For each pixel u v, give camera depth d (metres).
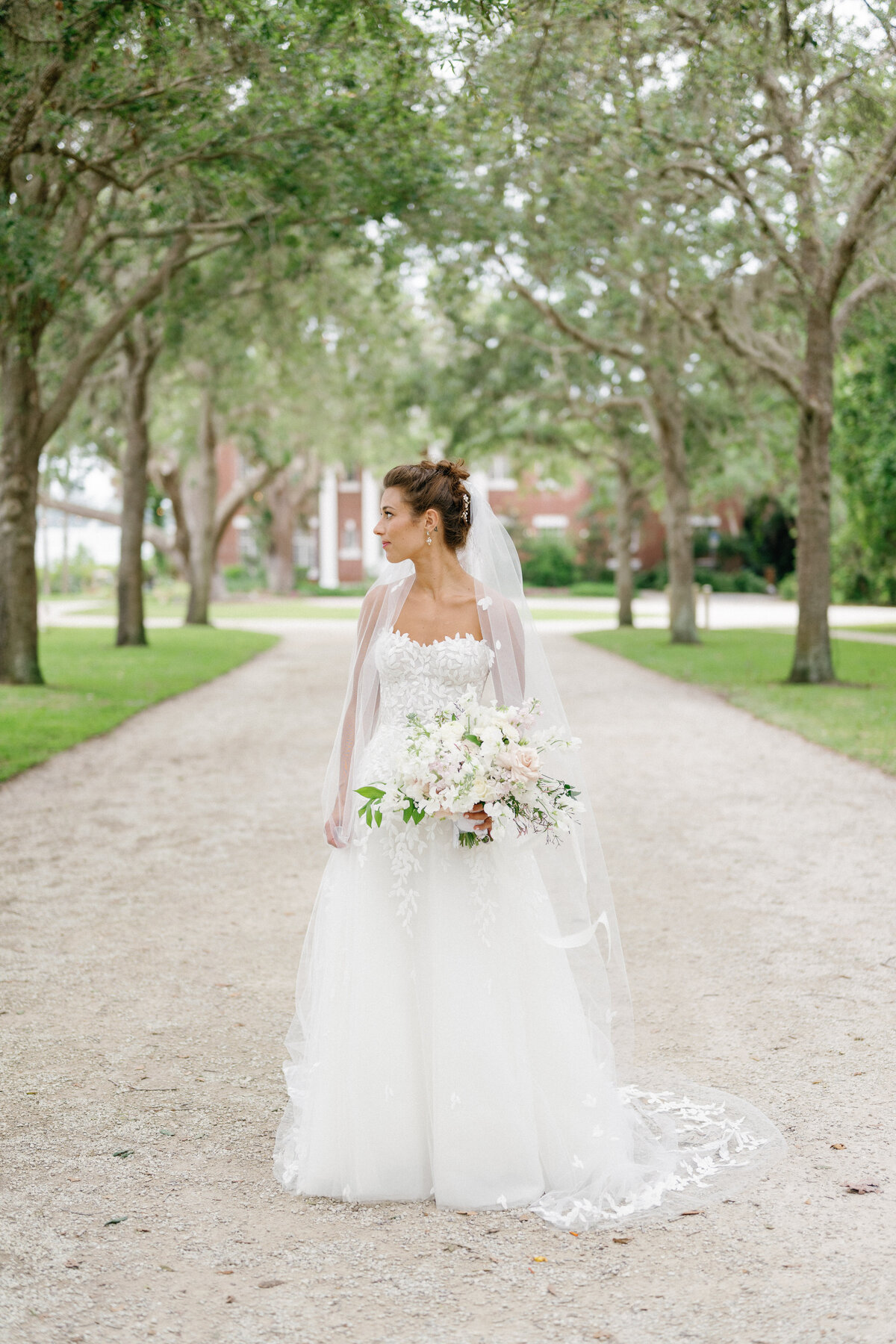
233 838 8.17
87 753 12.05
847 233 15.39
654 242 15.27
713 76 10.98
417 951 3.31
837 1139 3.52
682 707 15.62
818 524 17.59
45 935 5.85
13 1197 3.21
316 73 10.79
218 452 59.84
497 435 31.75
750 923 6.00
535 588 61.59
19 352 15.31
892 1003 4.78
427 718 3.44
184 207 13.84
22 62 9.87
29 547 17.33
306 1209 3.18
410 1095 3.27
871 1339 2.47
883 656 22.62
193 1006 4.83
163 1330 2.56
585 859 3.76
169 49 9.93
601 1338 2.51
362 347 26.27
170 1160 3.46
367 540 64.06
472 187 14.96
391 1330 2.55
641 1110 3.75
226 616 42.25
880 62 11.06
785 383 17.06
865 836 8.05
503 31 10.14
